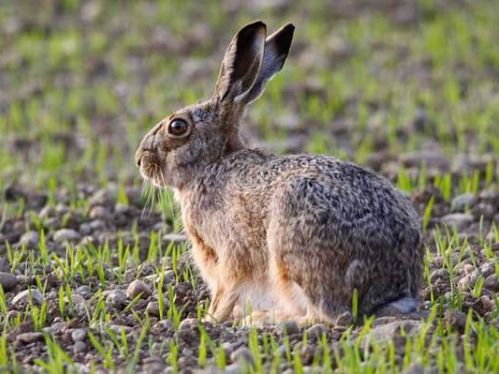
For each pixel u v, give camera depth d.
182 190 13.34
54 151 21.95
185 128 13.37
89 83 27.70
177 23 31.86
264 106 25.00
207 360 11.01
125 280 14.07
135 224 16.89
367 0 33.06
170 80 27.45
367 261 11.50
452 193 18.34
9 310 13.05
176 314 12.12
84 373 10.86
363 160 20.73
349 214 11.52
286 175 12.06
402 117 23.78
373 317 11.16
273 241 11.80
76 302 12.96
